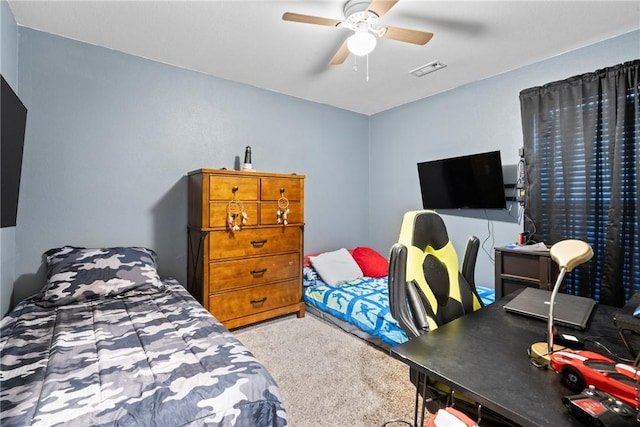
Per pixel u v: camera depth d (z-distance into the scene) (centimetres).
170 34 227
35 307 185
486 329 106
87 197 240
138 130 261
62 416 91
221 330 158
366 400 176
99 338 143
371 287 299
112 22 212
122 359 125
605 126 225
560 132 247
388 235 407
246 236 268
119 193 253
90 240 241
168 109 275
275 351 234
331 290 291
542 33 226
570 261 81
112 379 110
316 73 294
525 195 268
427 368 81
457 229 330
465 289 150
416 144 370
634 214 214
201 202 249
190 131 287
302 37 231
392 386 190
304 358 224
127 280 214
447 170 322
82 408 95
